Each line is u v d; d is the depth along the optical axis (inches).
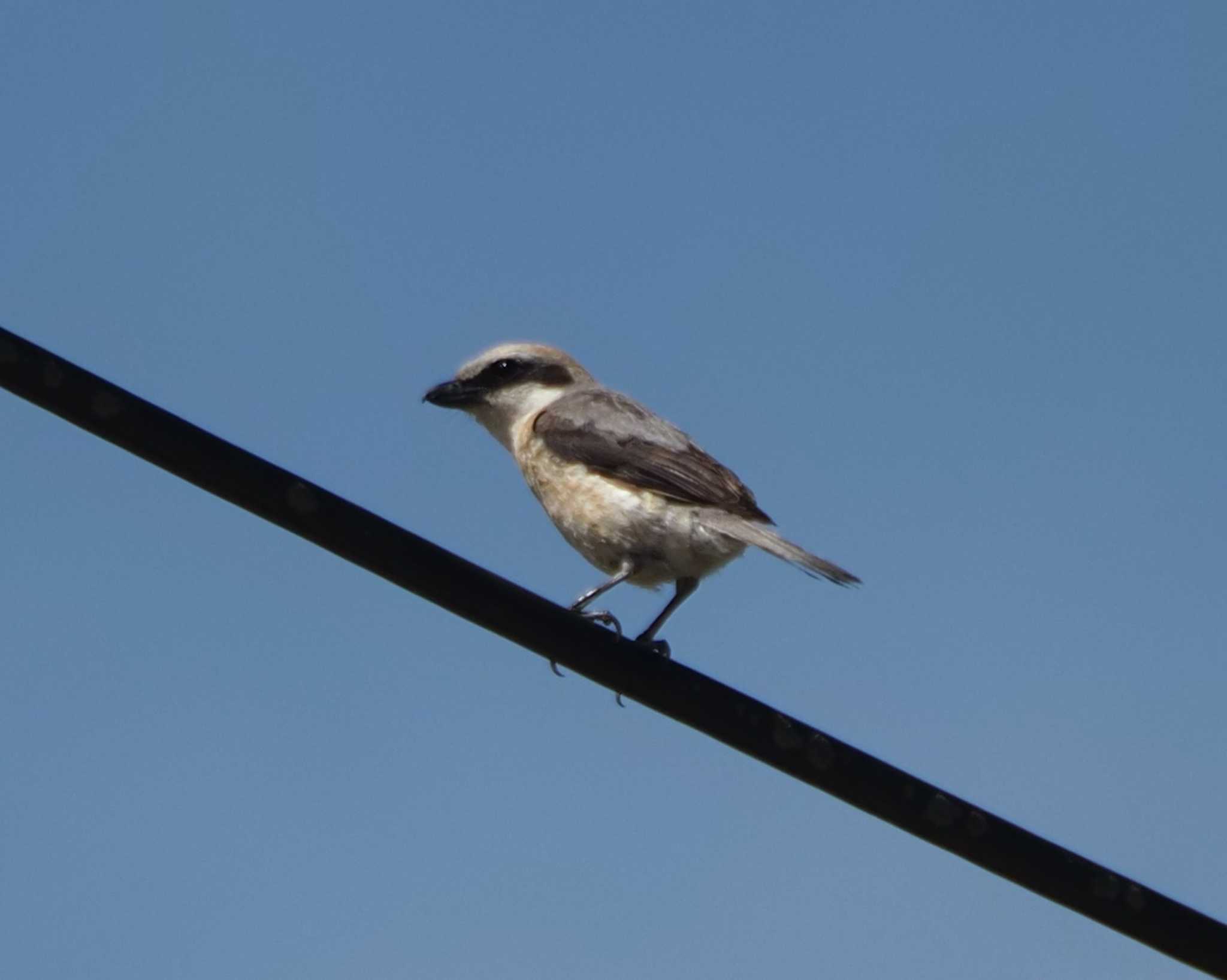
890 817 413.4
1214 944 411.2
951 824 410.6
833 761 413.7
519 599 411.5
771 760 416.5
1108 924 411.5
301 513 389.1
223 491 381.4
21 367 362.0
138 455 374.9
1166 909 411.2
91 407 367.9
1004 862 409.1
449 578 402.9
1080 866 410.0
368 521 396.5
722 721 414.0
